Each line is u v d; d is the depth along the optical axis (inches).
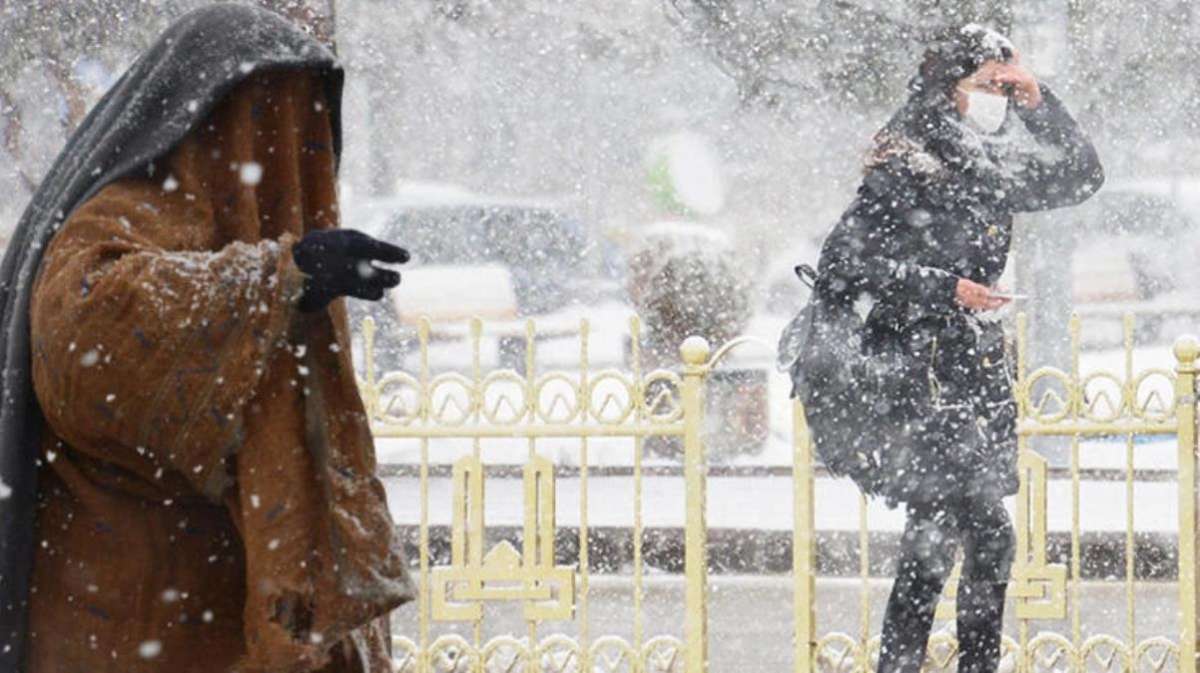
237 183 527.2
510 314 2495.1
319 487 512.7
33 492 516.7
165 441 495.8
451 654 1057.5
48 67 1990.7
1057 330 2059.5
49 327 492.1
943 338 1016.2
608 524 1601.9
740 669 1258.6
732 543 1589.6
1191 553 994.1
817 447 1018.7
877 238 1024.9
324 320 521.0
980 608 1016.9
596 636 1403.8
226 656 530.9
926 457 1005.8
